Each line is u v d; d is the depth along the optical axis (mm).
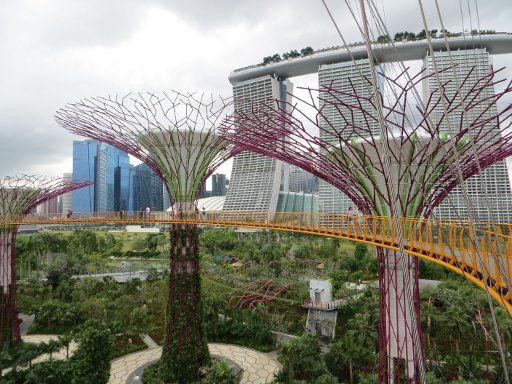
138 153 34281
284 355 36281
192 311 33375
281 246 99438
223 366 32125
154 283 65875
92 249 106000
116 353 42125
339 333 48375
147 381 34688
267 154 24656
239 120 24172
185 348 32969
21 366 34281
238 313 50812
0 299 39531
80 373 30859
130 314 47312
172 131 31891
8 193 40719
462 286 55562
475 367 36156
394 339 21062
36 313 53344
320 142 20359
